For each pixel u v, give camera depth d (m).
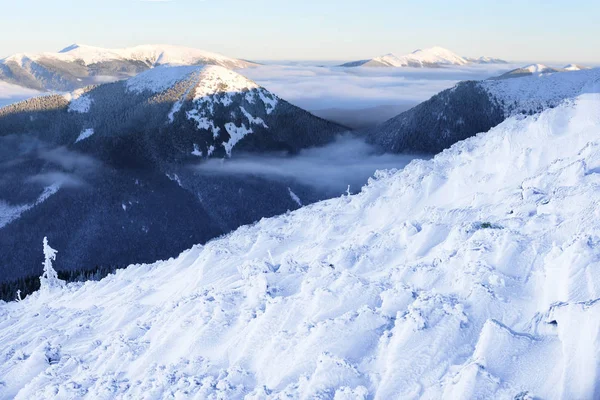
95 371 37.78
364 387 26.31
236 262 55.69
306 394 26.77
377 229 57.88
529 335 26.50
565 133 54.81
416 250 42.19
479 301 29.89
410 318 28.89
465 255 34.88
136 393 31.94
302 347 29.94
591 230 31.17
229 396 28.84
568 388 23.02
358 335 29.86
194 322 37.06
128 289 63.09
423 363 26.75
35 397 35.69
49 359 42.75
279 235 63.28
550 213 39.09
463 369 24.89
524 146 56.09
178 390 30.30
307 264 44.72
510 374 24.61
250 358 31.69
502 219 41.81
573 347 24.27
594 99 55.75
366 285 34.28
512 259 33.00
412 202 60.81
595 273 27.70
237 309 37.19
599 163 44.44
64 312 62.16
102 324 49.69
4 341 53.88
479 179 57.38
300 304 34.00
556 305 26.30
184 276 56.62
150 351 36.25
